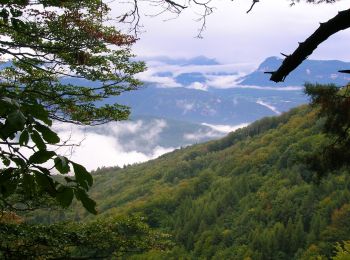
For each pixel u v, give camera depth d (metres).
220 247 71.69
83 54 7.41
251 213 78.12
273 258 62.06
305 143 85.75
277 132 116.81
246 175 99.19
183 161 136.88
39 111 1.23
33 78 7.51
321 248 52.72
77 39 7.18
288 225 65.19
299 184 81.69
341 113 6.23
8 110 1.17
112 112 8.11
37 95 7.25
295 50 2.88
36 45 7.27
